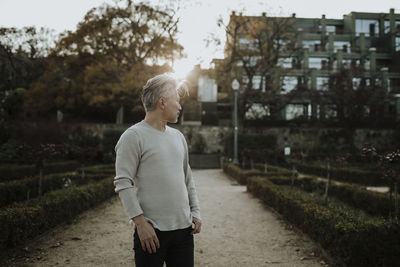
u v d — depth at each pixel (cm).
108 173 1116
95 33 2380
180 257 157
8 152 1844
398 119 2805
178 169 160
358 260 291
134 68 2327
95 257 332
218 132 2622
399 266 283
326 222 349
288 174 1103
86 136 2403
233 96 2517
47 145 611
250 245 387
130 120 2970
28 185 661
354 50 3531
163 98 158
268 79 2616
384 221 323
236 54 2491
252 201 718
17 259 322
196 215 173
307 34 3584
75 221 487
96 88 2294
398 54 3375
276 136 2462
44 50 2798
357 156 2184
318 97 2819
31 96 2405
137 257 148
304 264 322
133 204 141
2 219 328
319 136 2638
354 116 2602
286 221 509
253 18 2506
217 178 1475
